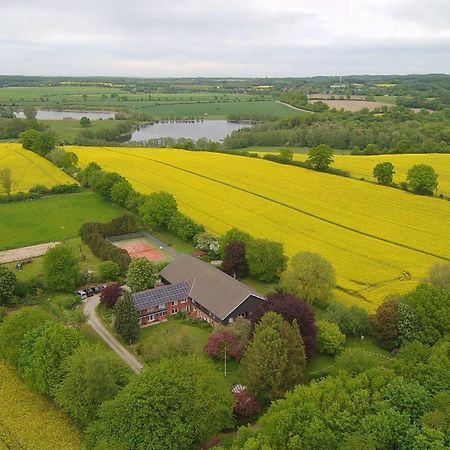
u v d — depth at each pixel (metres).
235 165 192.25
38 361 62.03
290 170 183.00
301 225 126.44
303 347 63.53
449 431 47.41
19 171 184.88
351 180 168.12
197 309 85.25
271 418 50.31
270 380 59.72
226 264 98.44
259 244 96.31
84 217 138.00
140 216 133.50
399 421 49.03
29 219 136.12
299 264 84.81
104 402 54.84
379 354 73.06
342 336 72.75
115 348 75.69
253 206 142.00
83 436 56.59
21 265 104.56
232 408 56.47
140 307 81.69
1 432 57.09
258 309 71.81
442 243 114.06
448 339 66.19
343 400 51.97
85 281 97.50
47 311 86.69
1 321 81.50
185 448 51.56
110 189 146.75
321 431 48.03
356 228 123.94
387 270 100.50
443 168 181.38
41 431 57.47
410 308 74.38
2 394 63.84
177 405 52.78
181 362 58.66
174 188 160.25
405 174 173.75
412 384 53.38
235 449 48.78
